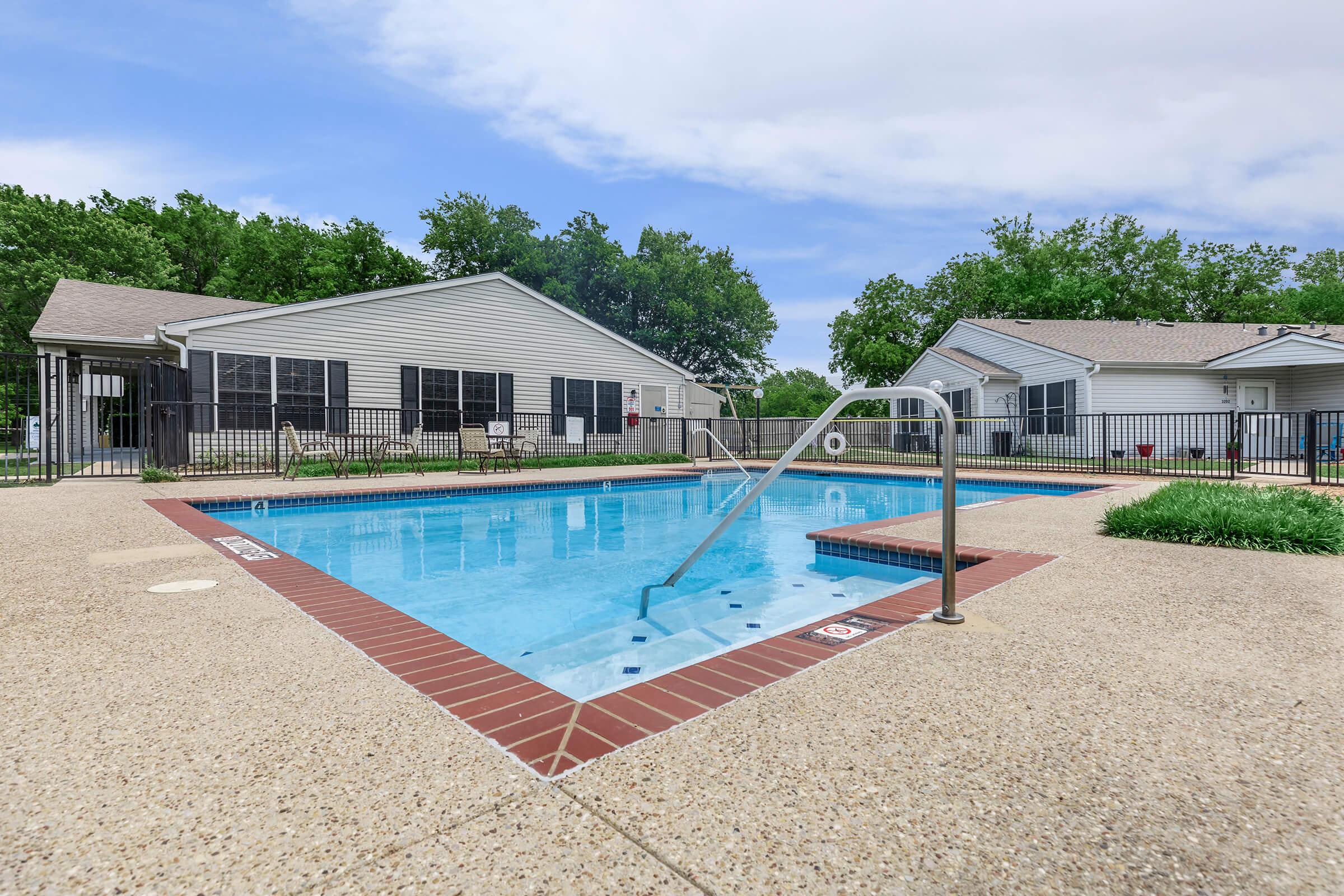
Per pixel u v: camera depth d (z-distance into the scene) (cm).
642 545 605
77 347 1255
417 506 841
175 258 2938
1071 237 2969
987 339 2002
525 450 1440
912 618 259
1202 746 148
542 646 315
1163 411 1611
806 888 100
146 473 888
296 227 2978
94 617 256
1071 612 265
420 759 142
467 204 2819
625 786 130
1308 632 236
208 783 131
